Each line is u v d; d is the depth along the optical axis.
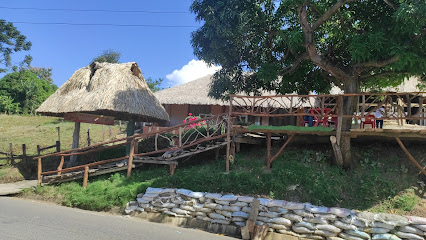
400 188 7.11
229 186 7.59
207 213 6.94
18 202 8.36
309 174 7.71
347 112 8.04
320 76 9.64
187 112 18.67
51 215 6.96
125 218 7.28
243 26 7.68
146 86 12.10
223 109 17.98
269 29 8.84
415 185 7.19
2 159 12.30
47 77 56.53
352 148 8.86
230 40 8.23
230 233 6.52
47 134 20.19
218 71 9.44
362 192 7.09
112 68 11.36
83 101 10.41
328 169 8.10
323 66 7.93
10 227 5.70
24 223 6.05
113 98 10.08
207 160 10.09
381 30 6.90
